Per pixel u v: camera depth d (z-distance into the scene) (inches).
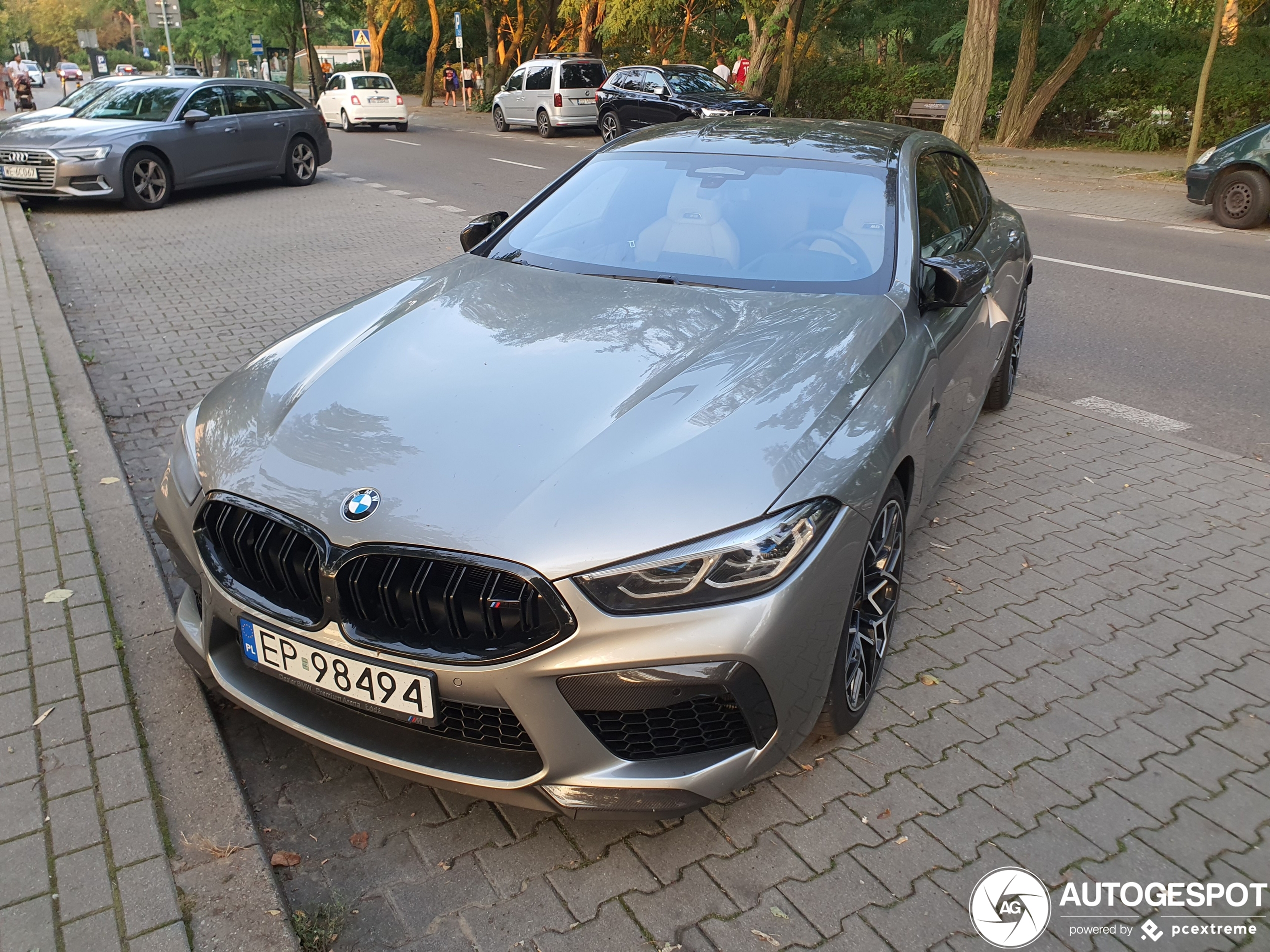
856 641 102.3
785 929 82.6
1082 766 104.2
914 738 107.8
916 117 885.2
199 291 302.4
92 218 435.2
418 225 432.5
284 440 93.0
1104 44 848.9
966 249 154.3
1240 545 155.2
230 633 97.7
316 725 89.7
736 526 80.7
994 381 205.8
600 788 81.7
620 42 1371.8
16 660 110.7
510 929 82.1
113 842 85.7
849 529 89.2
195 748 98.2
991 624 131.5
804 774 101.6
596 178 152.7
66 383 202.1
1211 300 313.6
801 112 1011.3
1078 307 304.8
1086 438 200.1
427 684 80.7
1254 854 92.8
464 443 87.9
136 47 4313.5
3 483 154.7
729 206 137.3
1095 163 705.6
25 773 93.7
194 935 77.9
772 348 104.2
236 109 509.4
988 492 173.6
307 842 91.0
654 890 86.3
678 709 82.3
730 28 1314.0
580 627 77.4
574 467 84.0
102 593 124.3
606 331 108.6
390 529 81.0
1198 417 213.3
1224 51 774.5
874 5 1067.9
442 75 1835.6
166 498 99.8
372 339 111.0
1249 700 116.3
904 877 88.6
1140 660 123.8
